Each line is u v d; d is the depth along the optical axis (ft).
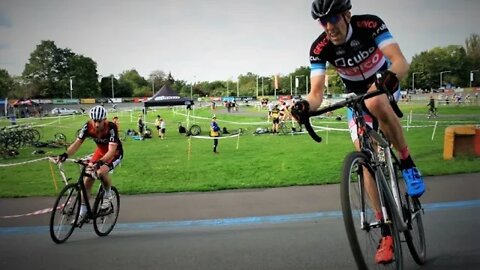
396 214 7.68
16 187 26.25
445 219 14.48
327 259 10.87
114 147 15.87
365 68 8.79
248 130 79.51
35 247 13.38
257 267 10.52
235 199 19.83
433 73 262.88
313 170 28.32
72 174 32.68
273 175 26.99
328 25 7.89
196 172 30.48
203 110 180.96
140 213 17.85
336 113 116.78
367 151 7.50
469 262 10.18
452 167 26.14
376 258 7.32
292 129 69.00
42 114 174.50
